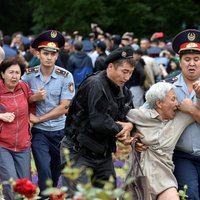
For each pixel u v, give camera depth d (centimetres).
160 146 1619
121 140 1594
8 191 1772
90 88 1573
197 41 1669
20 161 1830
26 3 10238
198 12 8238
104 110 1568
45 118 1923
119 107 1619
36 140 1938
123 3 8225
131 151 1625
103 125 1560
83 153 1619
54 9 8375
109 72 1577
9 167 1798
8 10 10200
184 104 1614
